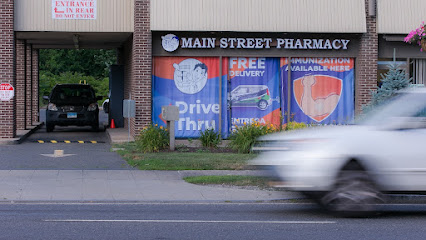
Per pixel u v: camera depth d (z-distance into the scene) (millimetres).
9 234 8336
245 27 20219
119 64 28156
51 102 25562
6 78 20094
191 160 15852
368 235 8359
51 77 53969
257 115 21031
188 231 8625
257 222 9352
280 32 20562
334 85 21203
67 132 26203
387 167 9352
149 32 20094
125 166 15508
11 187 12625
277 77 21047
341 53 21047
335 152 9242
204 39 20453
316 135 9523
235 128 19594
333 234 8422
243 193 12367
